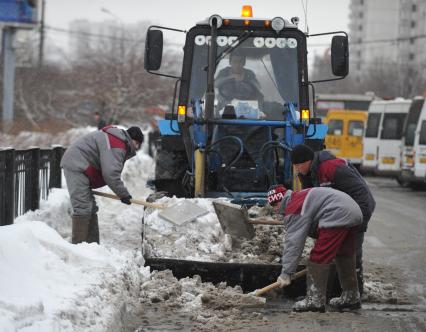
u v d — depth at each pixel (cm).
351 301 2166
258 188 2775
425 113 6406
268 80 2961
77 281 1877
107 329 1709
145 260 2292
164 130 2998
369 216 2192
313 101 2958
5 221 2861
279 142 2766
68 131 7631
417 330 1911
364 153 8594
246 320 1988
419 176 6419
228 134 2797
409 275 2758
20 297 1571
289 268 2073
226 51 2962
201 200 2508
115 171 2522
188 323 1950
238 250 2356
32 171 3406
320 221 2069
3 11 8125
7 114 8188
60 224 3450
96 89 11525
